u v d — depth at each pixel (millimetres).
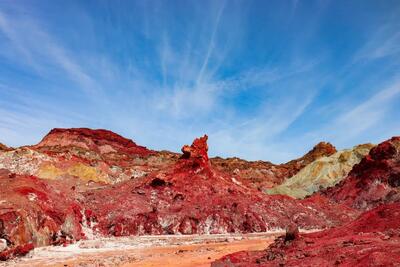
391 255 18641
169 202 60656
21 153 83250
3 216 34281
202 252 36844
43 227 38781
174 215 56906
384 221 27688
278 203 68062
